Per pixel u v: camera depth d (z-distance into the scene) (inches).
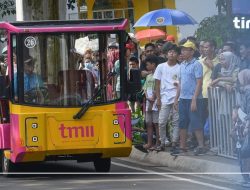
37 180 655.8
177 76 767.1
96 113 662.5
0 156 709.9
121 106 669.9
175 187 591.5
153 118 792.3
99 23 677.9
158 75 773.9
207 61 775.7
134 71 676.7
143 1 1270.9
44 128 657.0
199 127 730.2
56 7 1122.0
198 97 729.6
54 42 671.1
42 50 668.7
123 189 585.3
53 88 665.6
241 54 728.3
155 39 1106.7
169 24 989.8
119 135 663.8
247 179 580.4
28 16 1104.8
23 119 655.8
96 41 675.4
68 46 671.8
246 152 570.3
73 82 668.1
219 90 697.6
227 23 848.9
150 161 780.6
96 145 660.7
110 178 655.8
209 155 723.4
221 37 895.1
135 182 624.4
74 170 724.0
